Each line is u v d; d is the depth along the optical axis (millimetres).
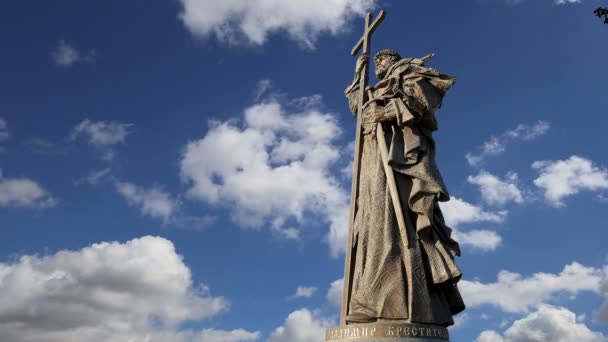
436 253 17672
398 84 19453
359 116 20484
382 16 21828
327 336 17188
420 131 19141
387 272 17328
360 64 21797
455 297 17922
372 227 18094
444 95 19438
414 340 16016
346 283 18672
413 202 18031
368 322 16812
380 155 19094
